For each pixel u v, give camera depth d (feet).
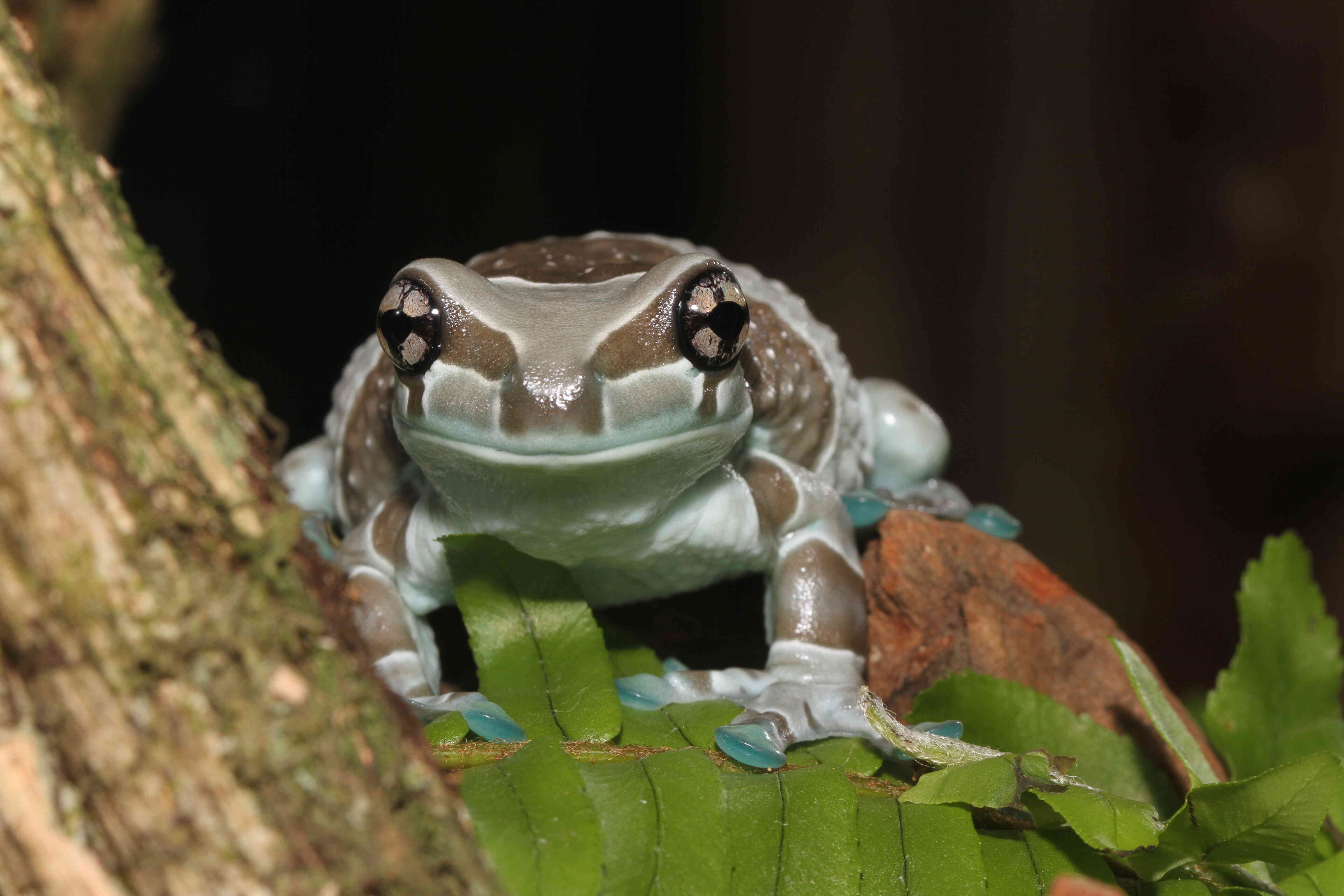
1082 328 2.15
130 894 0.72
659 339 0.83
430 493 0.90
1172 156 2.09
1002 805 0.79
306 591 0.74
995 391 2.14
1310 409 2.13
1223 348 2.14
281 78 2.24
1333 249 2.06
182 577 0.72
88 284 0.72
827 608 0.89
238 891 0.72
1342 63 2.00
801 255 2.17
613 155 2.40
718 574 0.91
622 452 0.83
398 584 0.91
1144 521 2.16
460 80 2.33
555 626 0.85
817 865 0.78
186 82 2.15
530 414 0.82
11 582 0.72
